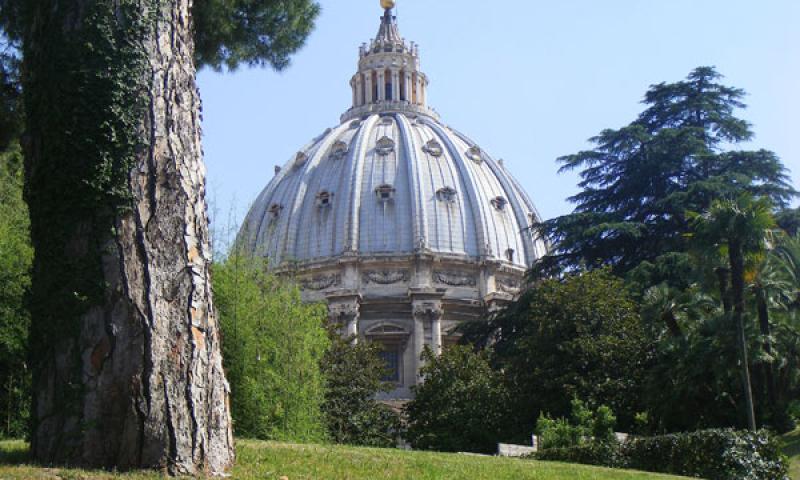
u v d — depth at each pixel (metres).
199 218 19.12
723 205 42.06
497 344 77.06
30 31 19.61
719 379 42.53
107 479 16.38
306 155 140.25
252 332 47.00
